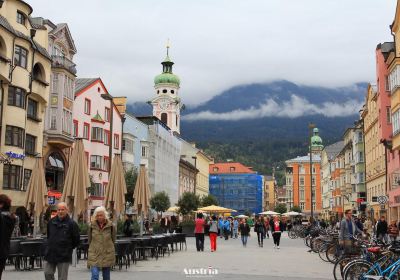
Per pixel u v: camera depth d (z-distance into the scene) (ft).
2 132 128.77
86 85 190.80
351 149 263.29
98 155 195.31
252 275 58.75
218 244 135.13
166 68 431.02
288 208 551.59
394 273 42.24
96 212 40.29
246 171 508.53
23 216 123.95
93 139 194.29
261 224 123.13
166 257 85.46
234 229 179.52
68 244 36.81
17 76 133.90
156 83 429.38
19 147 134.21
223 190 484.74
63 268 36.58
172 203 305.94
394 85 139.33
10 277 54.60
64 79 161.89
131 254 72.54
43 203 82.74
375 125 200.03
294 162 534.37
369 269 45.21
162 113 416.46
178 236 103.60
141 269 64.18
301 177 530.68
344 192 279.49
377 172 195.21
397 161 155.84
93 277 39.27
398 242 51.42
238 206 481.05
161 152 281.33
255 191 481.46
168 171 297.12
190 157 394.11
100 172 194.70
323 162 424.87
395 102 137.90
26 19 141.69
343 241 60.34
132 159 230.27
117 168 86.99
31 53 141.90
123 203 86.53
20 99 135.64
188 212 241.76
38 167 83.51
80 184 71.46
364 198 205.46
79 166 71.87
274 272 62.59
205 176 433.48
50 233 36.78
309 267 69.56
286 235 207.92
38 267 64.75
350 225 60.70
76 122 181.37
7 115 131.23
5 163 123.85
